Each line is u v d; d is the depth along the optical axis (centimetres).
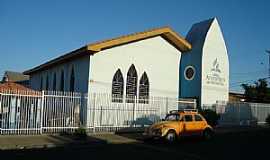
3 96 1786
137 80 2431
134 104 2278
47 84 3041
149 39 2512
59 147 1552
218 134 2264
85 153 1373
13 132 1795
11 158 1226
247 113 2972
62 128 1938
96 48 2173
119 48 2356
